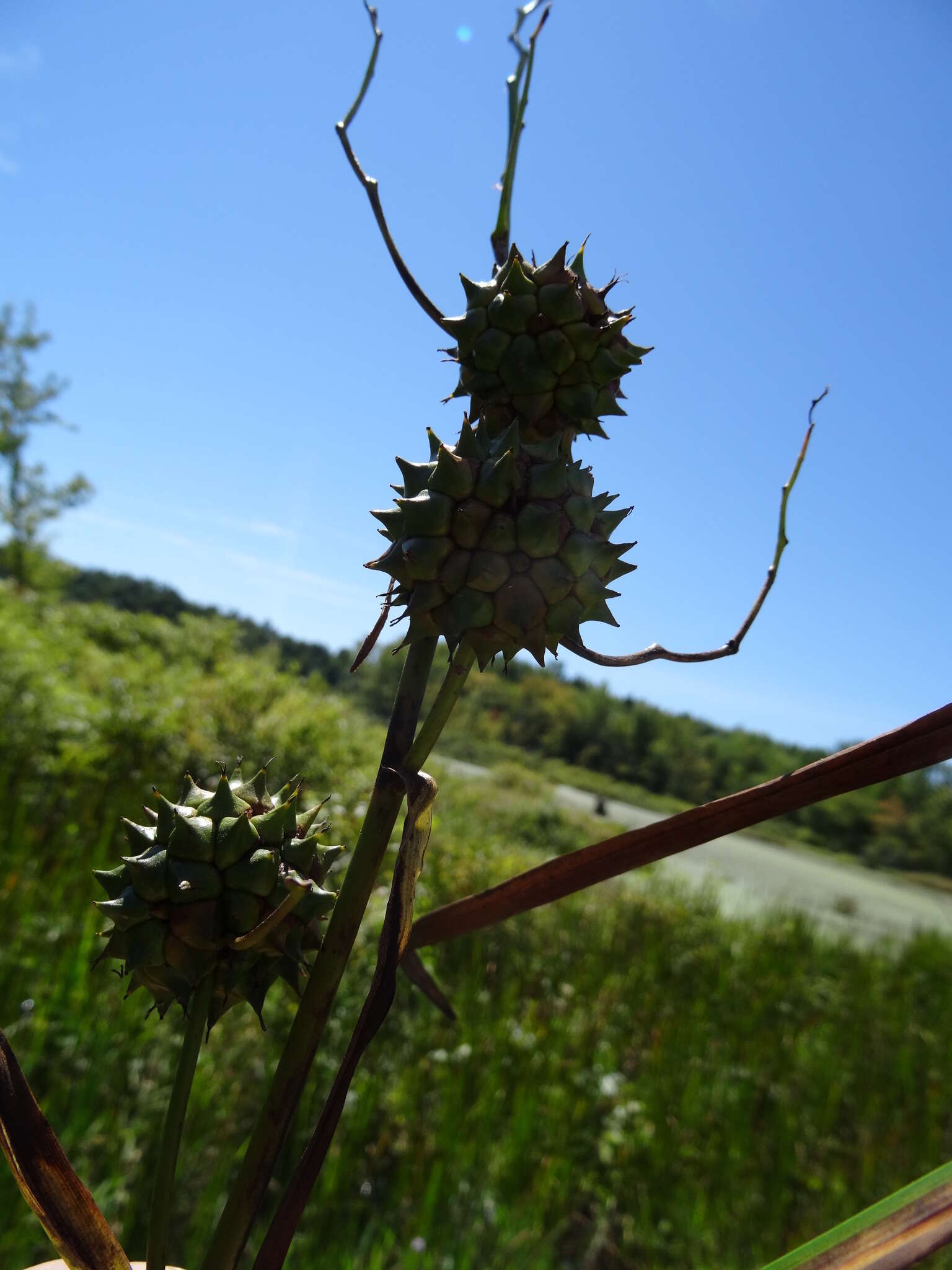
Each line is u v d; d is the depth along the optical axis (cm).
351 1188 448
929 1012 937
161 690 1075
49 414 3362
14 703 818
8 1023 433
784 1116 609
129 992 121
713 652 128
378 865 112
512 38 145
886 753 105
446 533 115
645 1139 560
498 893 126
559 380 130
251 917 113
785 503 137
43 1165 103
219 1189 405
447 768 1825
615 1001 748
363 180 137
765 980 890
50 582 3434
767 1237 510
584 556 116
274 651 2138
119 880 118
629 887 1135
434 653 120
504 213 144
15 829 608
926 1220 81
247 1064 487
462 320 133
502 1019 617
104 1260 104
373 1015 102
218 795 122
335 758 1034
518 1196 490
